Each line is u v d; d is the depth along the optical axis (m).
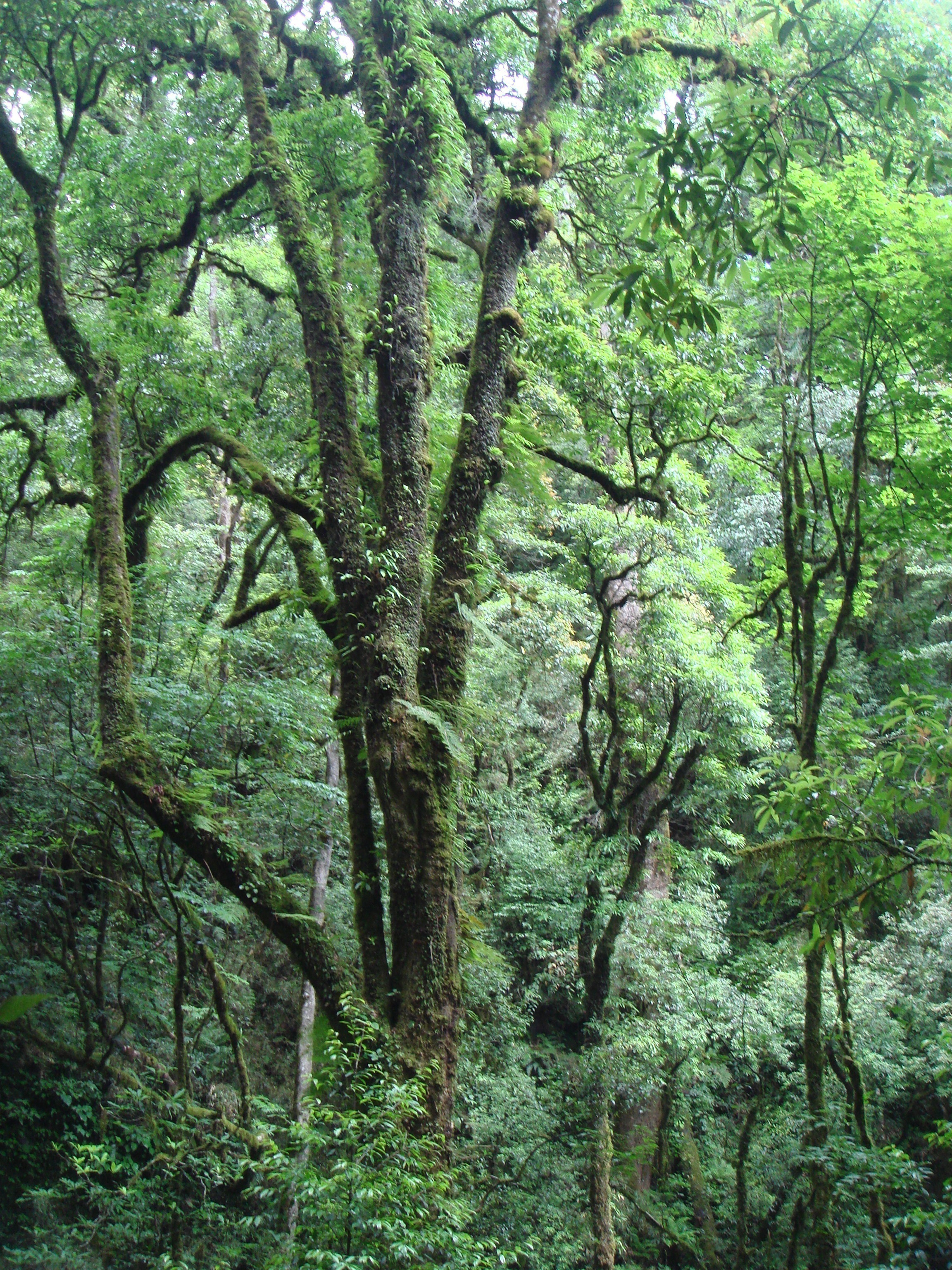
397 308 6.94
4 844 8.38
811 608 6.39
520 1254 8.46
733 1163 11.16
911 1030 11.62
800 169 6.46
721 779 12.95
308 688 10.36
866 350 6.84
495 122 10.59
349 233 9.55
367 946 6.07
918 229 6.63
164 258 11.44
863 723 6.12
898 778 4.94
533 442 8.09
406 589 6.43
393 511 6.59
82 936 9.55
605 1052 10.44
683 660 11.10
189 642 9.46
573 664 13.05
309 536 7.50
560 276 10.69
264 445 11.10
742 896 14.34
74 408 11.14
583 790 15.07
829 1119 6.41
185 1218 7.60
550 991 12.89
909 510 7.74
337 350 7.07
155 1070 9.41
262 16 10.05
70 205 11.35
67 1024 9.55
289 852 11.48
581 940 11.95
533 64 10.55
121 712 6.21
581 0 9.59
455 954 5.96
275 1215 5.71
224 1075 11.41
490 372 7.21
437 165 7.35
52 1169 8.97
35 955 9.29
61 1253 7.68
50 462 10.95
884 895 4.98
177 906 7.48
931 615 12.99
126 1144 9.41
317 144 8.94
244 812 10.16
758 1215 10.75
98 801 8.64
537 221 7.67
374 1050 5.51
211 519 17.66
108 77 10.81
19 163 8.30
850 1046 6.77
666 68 10.02
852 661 13.93
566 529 11.73
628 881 10.91
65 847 8.59
